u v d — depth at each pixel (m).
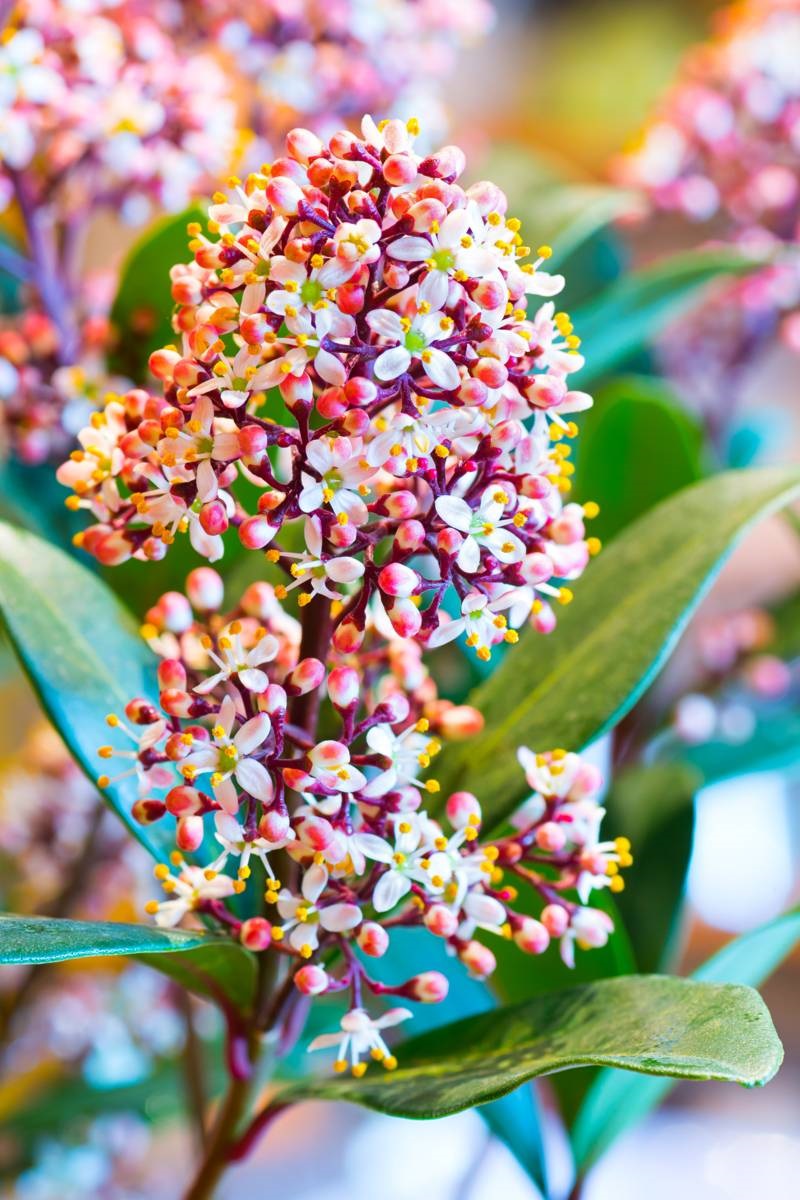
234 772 0.41
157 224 0.49
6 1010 0.64
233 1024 0.45
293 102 0.56
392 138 0.40
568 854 0.43
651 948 0.51
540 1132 0.51
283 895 0.41
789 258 0.55
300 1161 0.85
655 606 0.45
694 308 0.67
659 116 0.67
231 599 0.48
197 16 0.56
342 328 0.40
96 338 0.51
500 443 0.40
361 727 0.41
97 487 0.43
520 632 0.50
